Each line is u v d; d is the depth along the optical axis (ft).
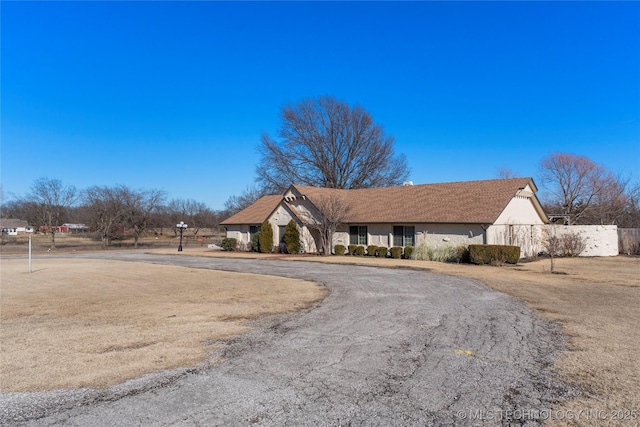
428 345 22.68
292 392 16.22
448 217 81.82
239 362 20.02
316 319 29.55
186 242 174.09
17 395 16.19
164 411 14.61
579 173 150.30
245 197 200.85
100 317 31.19
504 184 86.63
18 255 116.67
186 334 25.66
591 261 76.07
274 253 106.22
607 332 25.39
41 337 25.20
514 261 69.21
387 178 157.17
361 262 75.97
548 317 29.76
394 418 13.97
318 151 153.38
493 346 22.44
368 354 21.08
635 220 131.64
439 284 47.29
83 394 16.22
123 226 163.63
